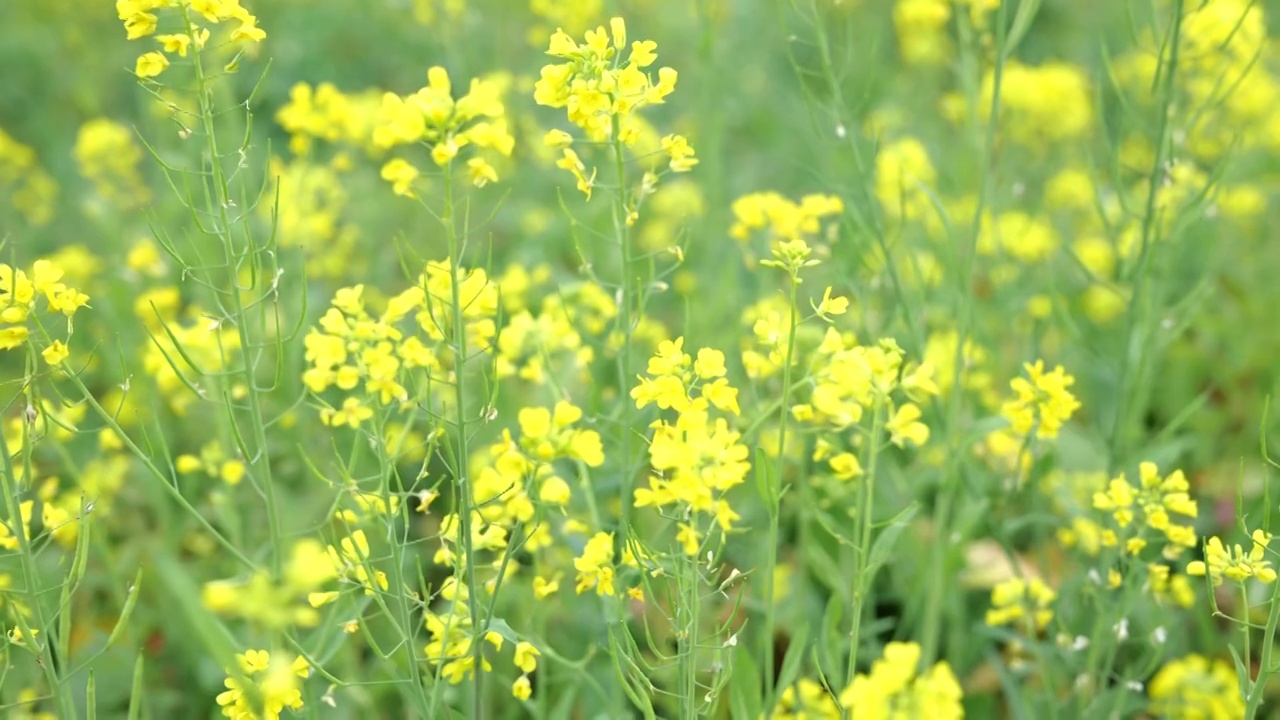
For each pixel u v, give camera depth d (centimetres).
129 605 139
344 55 293
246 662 139
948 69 257
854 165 166
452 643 140
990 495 167
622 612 139
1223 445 186
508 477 134
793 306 137
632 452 154
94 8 281
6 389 179
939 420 164
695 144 235
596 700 158
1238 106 205
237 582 146
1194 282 207
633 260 145
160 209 212
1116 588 157
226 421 162
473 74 216
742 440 148
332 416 140
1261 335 188
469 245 208
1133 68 208
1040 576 170
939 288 183
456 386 136
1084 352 174
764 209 160
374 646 138
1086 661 158
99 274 201
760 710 144
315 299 183
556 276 194
